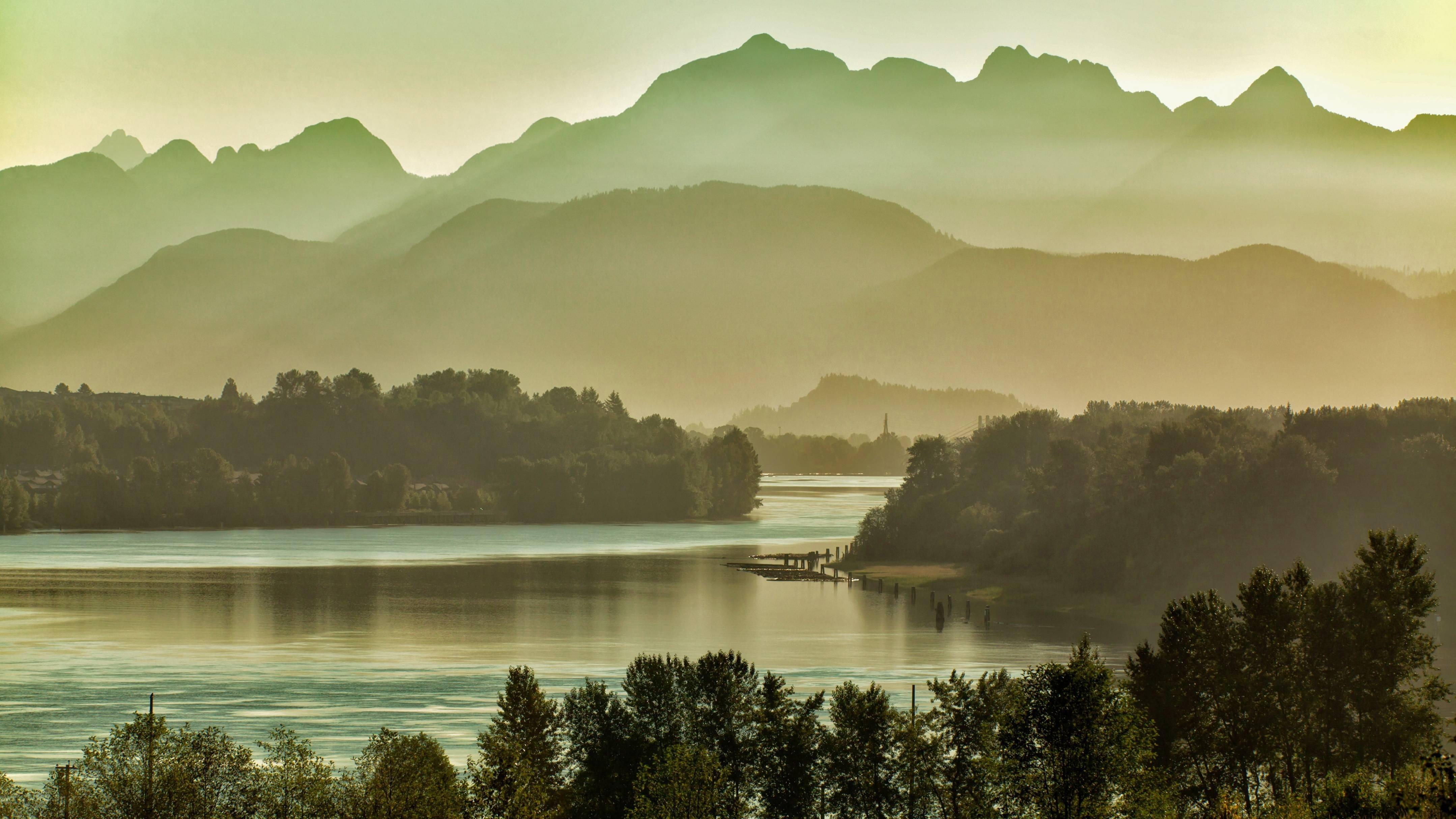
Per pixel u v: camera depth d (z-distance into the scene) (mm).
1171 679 162000
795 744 148625
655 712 154250
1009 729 138500
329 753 183125
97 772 148000
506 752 138750
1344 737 162125
